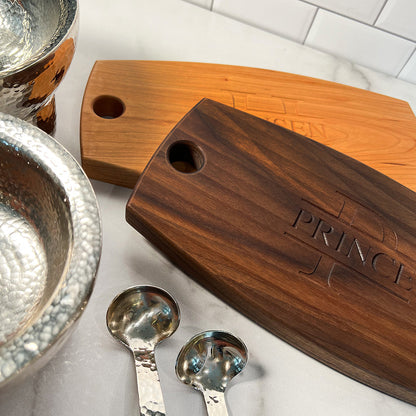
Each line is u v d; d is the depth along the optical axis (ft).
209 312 1.60
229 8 2.55
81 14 2.38
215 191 1.63
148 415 1.33
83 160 1.75
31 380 1.39
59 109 2.00
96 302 1.55
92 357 1.46
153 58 2.30
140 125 1.88
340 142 2.02
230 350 1.50
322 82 2.23
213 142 1.74
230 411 1.43
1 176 1.30
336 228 1.66
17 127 1.20
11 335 1.18
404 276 1.61
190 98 2.03
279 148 1.79
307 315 1.48
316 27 2.49
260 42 2.52
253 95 2.10
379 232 1.69
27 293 1.25
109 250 1.67
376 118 2.14
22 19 1.76
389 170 1.96
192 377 1.46
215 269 1.50
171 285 1.63
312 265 1.57
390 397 1.52
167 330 1.53
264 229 1.60
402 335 1.50
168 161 1.66
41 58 1.33
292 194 1.70
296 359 1.55
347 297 1.53
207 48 2.42
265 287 1.50
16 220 1.35
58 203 1.16
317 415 1.46
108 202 1.79
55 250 1.22
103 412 1.38
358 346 1.46
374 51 2.50
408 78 2.56
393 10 2.29
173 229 1.54
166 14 2.51
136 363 1.43
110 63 2.06
